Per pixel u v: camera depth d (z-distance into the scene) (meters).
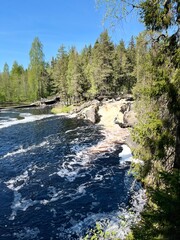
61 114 53.94
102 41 61.75
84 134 31.94
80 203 14.41
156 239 5.04
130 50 71.94
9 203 14.63
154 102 9.39
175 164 7.44
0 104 81.38
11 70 106.88
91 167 20.00
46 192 15.91
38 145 27.33
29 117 50.28
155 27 7.99
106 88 62.47
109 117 40.91
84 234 11.60
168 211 5.34
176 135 7.59
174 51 7.79
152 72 8.68
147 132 9.37
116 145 25.86
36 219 12.98
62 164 20.92
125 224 11.91
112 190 15.84
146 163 10.09
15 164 21.28
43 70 86.00
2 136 32.28
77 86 60.28
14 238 11.52
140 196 14.68
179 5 7.20
